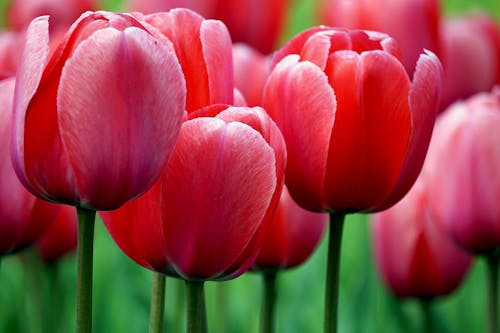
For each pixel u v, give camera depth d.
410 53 1.25
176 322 1.19
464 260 1.22
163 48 0.85
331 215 0.95
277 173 0.87
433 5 1.25
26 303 1.33
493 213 1.11
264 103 0.93
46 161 0.86
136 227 0.88
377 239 1.23
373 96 0.91
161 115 0.85
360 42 0.94
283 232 1.03
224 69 0.89
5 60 1.17
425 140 0.92
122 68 0.84
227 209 0.86
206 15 1.33
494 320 1.14
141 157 0.85
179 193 0.86
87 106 0.84
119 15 0.86
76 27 0.85
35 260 1.19
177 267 0.88
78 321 0.88
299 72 0.91
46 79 0.85
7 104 0.97
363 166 0.92
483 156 1.11
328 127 0.91
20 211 0.97
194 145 0.86
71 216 1.18
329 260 0.95
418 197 1.21
